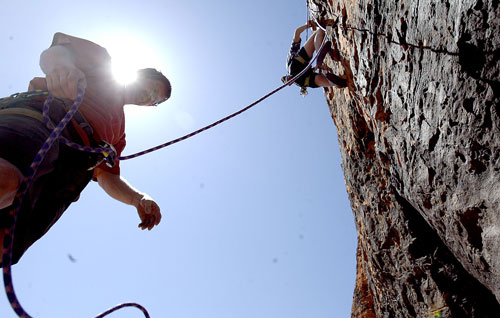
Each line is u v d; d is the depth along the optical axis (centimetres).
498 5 234
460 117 292
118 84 227
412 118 379
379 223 622
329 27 588
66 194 188
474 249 329
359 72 507
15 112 168
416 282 529
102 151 185
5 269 117
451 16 278
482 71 261
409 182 420
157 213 246
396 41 383
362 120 600
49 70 168
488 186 282
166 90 247
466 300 444
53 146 170
